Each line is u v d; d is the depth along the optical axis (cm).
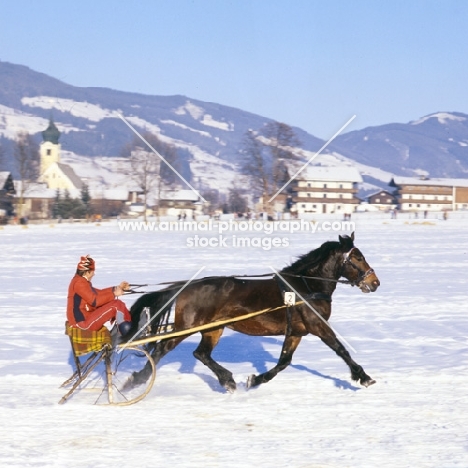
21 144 12150
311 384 1050
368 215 10250
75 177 13512
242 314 1055
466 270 2880
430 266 3048
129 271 2870
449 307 1877
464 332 1508
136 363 1223
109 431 819
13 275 2841
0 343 1411
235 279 1068
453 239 5028
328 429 822
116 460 714
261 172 8456
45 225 7950
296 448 751
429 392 992
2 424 845
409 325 1600
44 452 739
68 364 1215
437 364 1184
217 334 1066
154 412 905
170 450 746
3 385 1059
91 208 10550
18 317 1759
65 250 4203
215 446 760
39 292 2291
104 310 998
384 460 711
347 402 942
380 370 1141
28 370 1161
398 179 14612
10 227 7469
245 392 1016
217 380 1100
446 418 863
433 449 746
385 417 870
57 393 1014
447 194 14625
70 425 845
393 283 2434
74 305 1000
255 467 691
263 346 1379
